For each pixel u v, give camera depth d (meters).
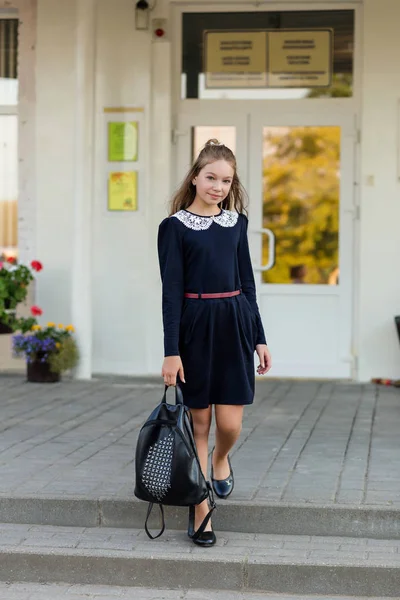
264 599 5.26
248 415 8.69
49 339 10.37
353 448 7.33
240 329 5.62
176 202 5.73
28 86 11.03
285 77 10.93
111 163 11.01
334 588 5.30
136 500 5.97
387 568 5.26
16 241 11.27
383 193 10.63
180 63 11.02
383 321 10.70
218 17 10.96
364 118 10.63
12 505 6.07
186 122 11.05
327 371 10.94
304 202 10.95
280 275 11.02
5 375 11.00
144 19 10.84
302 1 10.79
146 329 11.01
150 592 5.38
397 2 10.52
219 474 5.98
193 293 5.55
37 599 5.25
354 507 5.78
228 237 5.58
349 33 10.80
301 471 6.63
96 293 11.08
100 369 11.10
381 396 9.79
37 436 7.75
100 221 11.05
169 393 9.84
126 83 10.94
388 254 10.66
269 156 10.98
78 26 10.49
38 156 11.01
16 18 11.14
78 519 6.02
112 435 7.80
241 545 5.64
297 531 5.83
